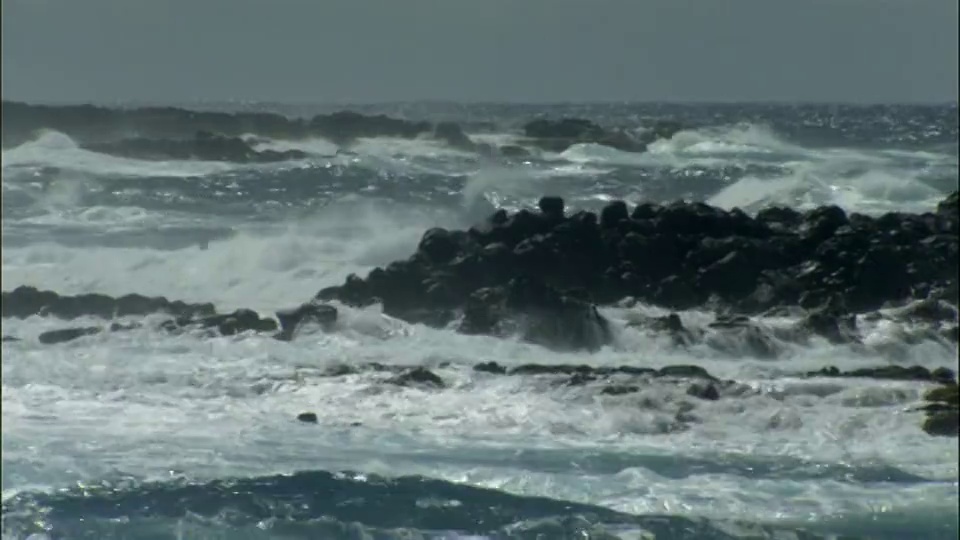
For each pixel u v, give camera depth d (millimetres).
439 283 86125
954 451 59438
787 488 54312
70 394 66438
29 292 83938
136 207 123875
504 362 74625
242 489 53000
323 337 79688
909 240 93625
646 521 50625
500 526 50000
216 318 80750
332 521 50031
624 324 82125
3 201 123812
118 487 52750
